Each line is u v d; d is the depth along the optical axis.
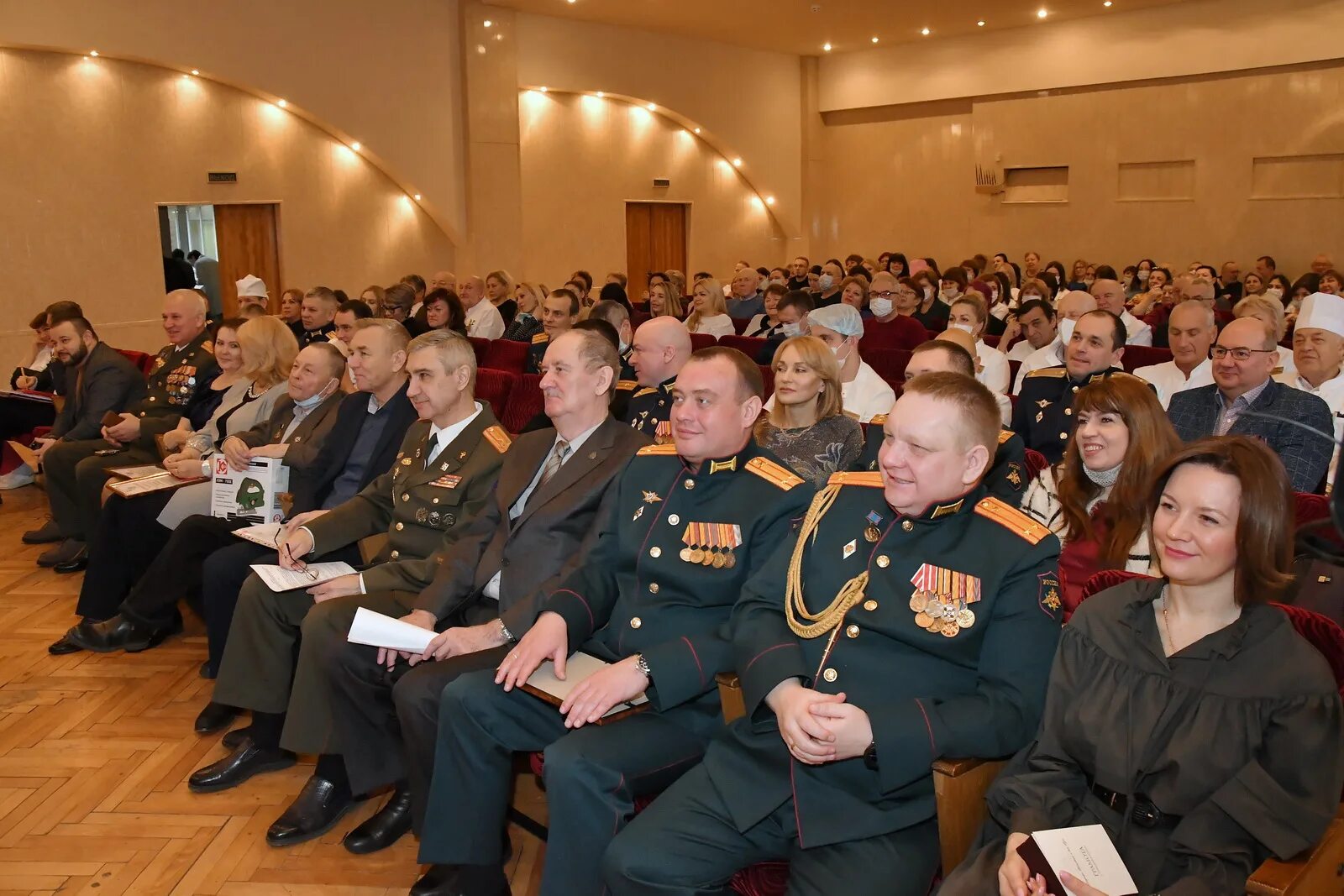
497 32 11.13
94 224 8.98
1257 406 3.10
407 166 10.77
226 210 10.01
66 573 4.40
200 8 9.04
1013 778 1.60
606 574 2.23
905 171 14.57
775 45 13.96
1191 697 1.50
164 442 4.04
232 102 9.82
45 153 8.64
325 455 3.31
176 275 9.66
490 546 2.59
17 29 8.05
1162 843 1.48
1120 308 6.44
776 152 14.81
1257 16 11.16
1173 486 1.52
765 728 1.78
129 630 3.56
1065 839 1.43
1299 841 1.38
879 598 1.75
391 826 2.44
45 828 2.49
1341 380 3.61
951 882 1.53
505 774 2.15
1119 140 12.45
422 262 11.46
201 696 3.22
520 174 11.68
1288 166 11.24
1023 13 12.07
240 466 3.44
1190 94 11.84
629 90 12.76
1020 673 1.66
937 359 2.84
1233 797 1.41
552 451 2.63
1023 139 13.27
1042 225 13.32
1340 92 10.76
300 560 2.93
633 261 13.98
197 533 3.43
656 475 2.20
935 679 1.70
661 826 1.74
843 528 1.85
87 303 8.98
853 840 1.65
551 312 6.13
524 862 2.40
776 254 15.54
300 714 2.54
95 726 3.02
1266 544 1.47
